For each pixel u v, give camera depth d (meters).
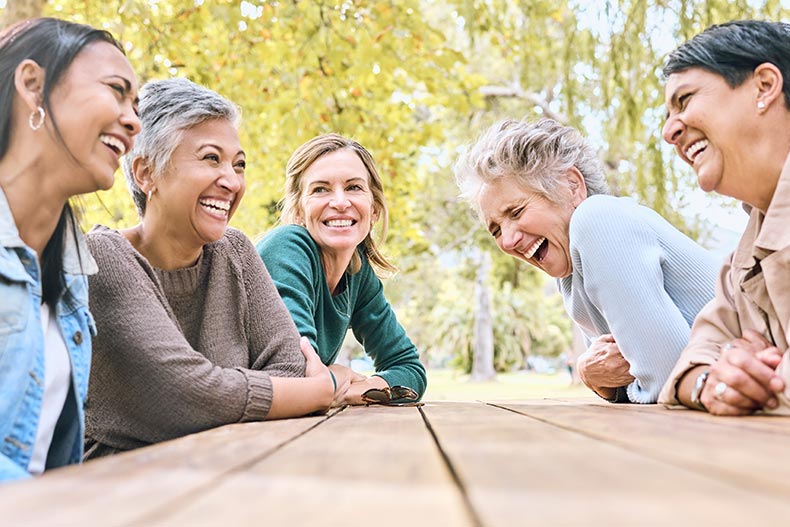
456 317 34.97
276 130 6.51
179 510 0.54
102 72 1.55
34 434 1.43
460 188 2.94
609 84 7.55
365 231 3.09
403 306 34.25
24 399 1.41
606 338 2.67
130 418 1.92
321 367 2.21
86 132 1.52
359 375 2.92
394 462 0.81
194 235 2.15
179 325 2.19
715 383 1.54
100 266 1.87
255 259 2.37
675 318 2.27
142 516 0.52
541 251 2.84
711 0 6.63
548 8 7.39
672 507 0.51
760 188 1.80
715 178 1.84
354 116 6.17
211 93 2.16
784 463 0.74
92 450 1.99
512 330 36.31
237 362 2.19
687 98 1.84
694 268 2.41
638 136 7.43
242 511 0.53
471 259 20.50
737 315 1.90
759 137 1.76
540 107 12.37
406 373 3.28
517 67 10.61
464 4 6.95
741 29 1.77
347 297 3.16
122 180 6.35
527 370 42.62
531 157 2.69
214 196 2.13
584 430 1.14
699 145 1.85
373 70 6.05
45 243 1.60
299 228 2.93
